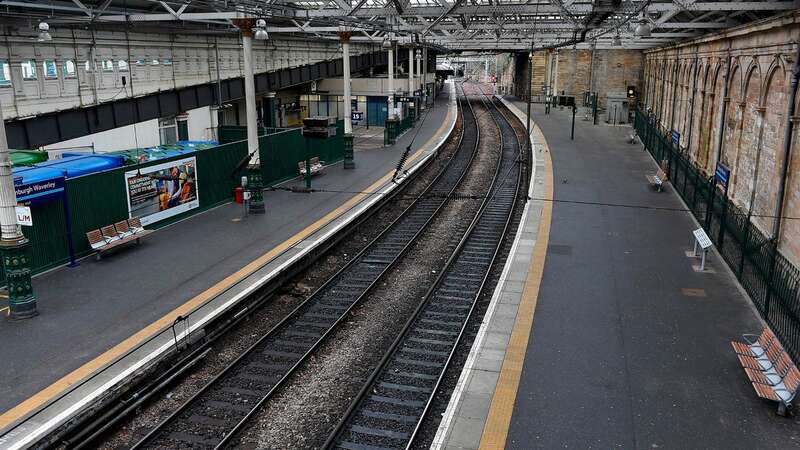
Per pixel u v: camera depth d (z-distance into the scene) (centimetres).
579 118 5056
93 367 1002
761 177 1641
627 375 959
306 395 1014
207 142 3008
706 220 1705
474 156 3525
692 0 1683
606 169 2772
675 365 994
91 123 2419
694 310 1216
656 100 4109
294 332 1259
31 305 1192
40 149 2511
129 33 2697
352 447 866
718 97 2216
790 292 1034
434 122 5025
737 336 1103
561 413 853
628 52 5259
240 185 2194
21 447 802
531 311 1205
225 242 1681
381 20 2717
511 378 946
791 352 1009
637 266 1473
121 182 1647
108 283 1373
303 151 2664
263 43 3703
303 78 4219
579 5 2002
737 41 1939
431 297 1433
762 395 862
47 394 922
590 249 1603
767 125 1599
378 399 994
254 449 870
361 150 3450
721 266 1476
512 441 790
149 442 882
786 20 1391
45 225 1430
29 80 2192
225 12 1878
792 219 1361
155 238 1716
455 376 1067
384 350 1179
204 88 3139
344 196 2266
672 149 2450
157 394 1006
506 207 2330
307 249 1625
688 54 2834
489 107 7056
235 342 1212
